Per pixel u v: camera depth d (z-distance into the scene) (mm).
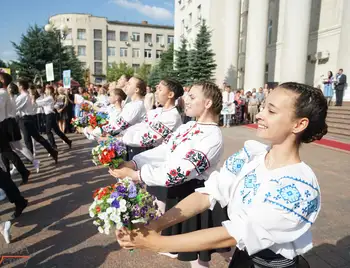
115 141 1959
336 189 4184
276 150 1094
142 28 49531
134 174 1791
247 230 939
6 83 4324
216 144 1752
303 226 969
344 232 2920
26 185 4367
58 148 7137
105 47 47844
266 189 1014
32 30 21250
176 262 2473
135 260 2494
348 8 11039
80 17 45969
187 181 1835
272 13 16906
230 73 16938
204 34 16312
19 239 2820
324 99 1033
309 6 12047
